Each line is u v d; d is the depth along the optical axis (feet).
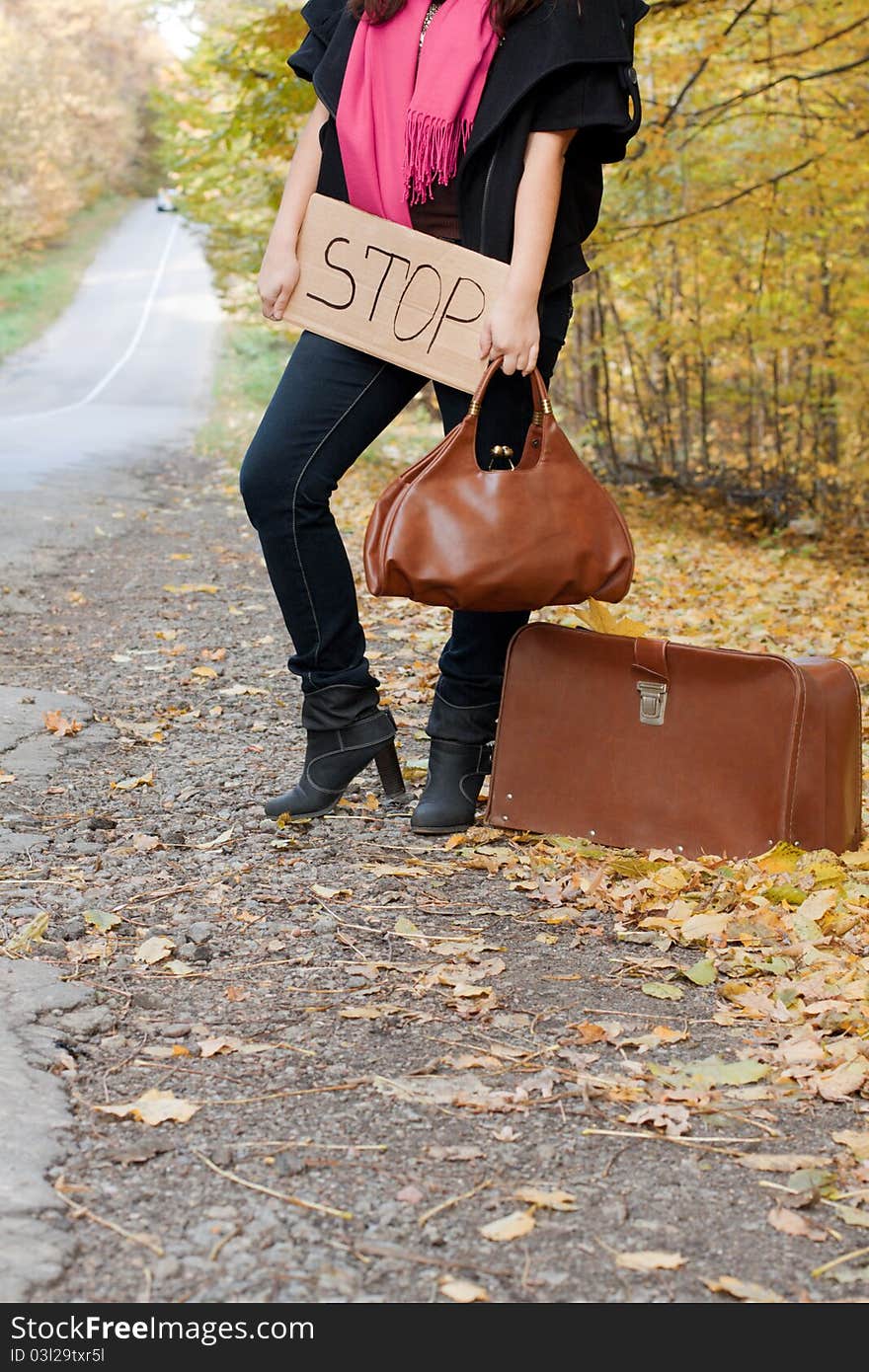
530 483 8.87
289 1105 5.86
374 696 10.06
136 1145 5.47
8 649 17.10
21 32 163.73
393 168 8.87
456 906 8.51
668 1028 6.89
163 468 49.93
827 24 31.35
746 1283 4.74
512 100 8.46
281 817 9.96
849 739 9.56
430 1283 4.67
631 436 54.95
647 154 32.55
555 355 9.37
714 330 43.09
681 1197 5.31
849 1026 6.90
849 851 9.69
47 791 10.88
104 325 143.64
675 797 9.41
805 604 26.35
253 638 18.65
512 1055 6.43
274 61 28.94
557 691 9.72
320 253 9.05
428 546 8.78
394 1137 5.63
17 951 7.45
